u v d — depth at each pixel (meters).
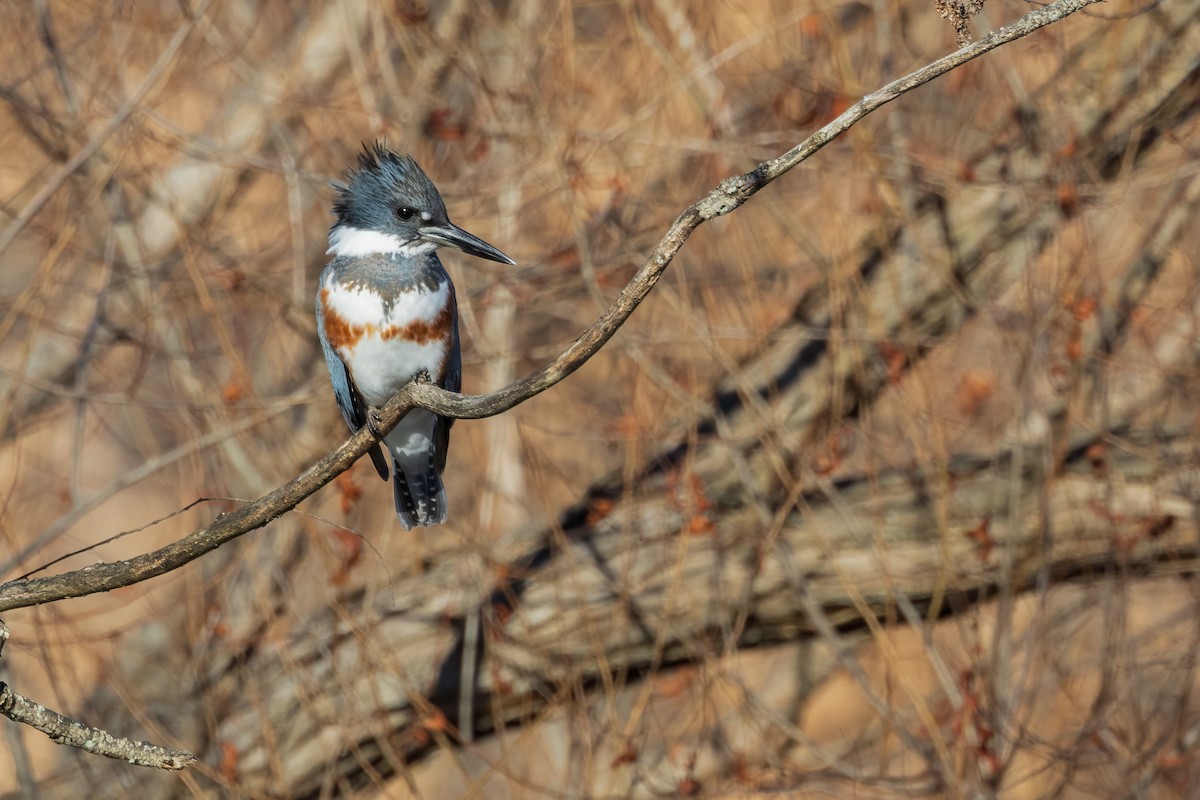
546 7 12.84
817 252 12.34
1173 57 12.00
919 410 11.77
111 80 13.41
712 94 12.78
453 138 12.53
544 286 12.88
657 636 11.81
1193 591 12.00
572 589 11.91
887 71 12.54
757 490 11.88
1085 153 12.17
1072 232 11.99
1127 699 11.66
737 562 11.92
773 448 11.28
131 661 12.62
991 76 12.74
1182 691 11.69
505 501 13.48
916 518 12.02
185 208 14.06
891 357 12.01
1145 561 11.72
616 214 12.66
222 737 12.11
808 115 12.11
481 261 13.28
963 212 12.51
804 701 13.63
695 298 13.27
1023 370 11.62
